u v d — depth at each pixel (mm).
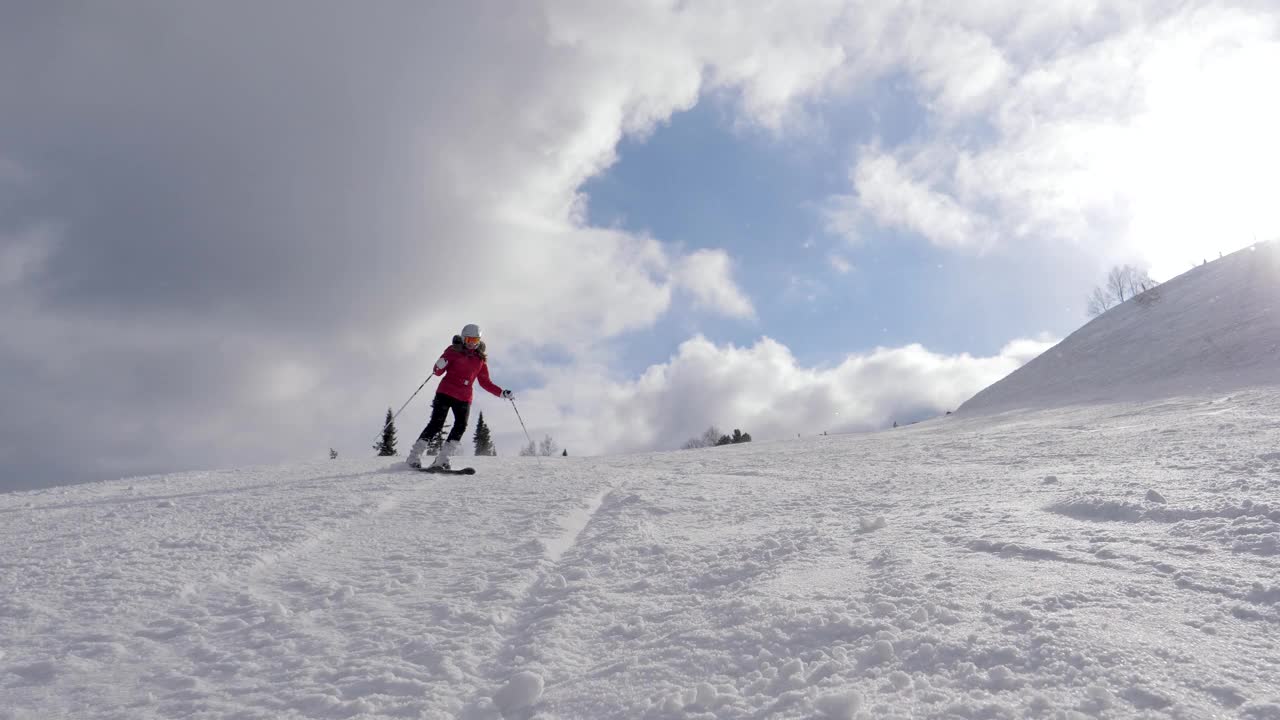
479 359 8289
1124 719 1334
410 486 6133
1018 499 3949
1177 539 2662
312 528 4043
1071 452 6793
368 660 2047
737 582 2639
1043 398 28219
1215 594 2004
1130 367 27547
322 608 2588
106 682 1962
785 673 1725
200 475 7938
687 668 1839
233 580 3002
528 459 10500
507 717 1686
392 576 3029
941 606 2037
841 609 2127
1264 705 1336
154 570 3115
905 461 7426
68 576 3055
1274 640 1657
